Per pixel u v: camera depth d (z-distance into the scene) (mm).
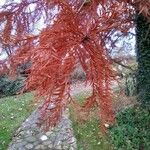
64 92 2814
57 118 3160
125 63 7621
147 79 7461
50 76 2756
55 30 2893
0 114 9047
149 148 6816
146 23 6629
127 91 8203
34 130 7969
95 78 2936
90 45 2924
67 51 2799
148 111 7590
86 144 7309
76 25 2959
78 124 7871
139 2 3779
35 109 8953
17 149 7430
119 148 6898
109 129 7336
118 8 3393
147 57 7363
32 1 4824
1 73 3926
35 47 2924
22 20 4797
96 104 3092
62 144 7430
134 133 7121
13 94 12055
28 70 2969
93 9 3379
